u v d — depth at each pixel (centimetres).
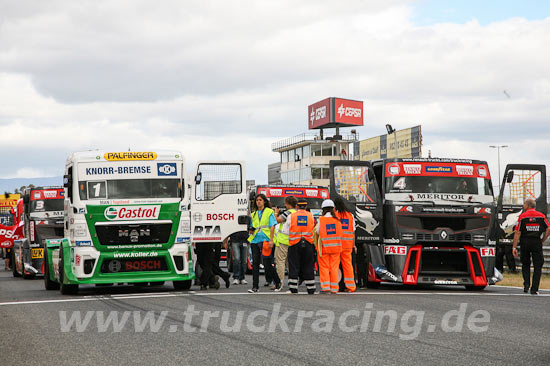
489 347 762
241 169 1791
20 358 729
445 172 1680
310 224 1477
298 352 732
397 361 682
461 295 1426
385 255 1634
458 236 1616
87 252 1500
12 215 3078
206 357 711
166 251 1538
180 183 1559
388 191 1656
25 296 1513
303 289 1617
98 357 723
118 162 1535
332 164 1623
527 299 1337
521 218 1522
